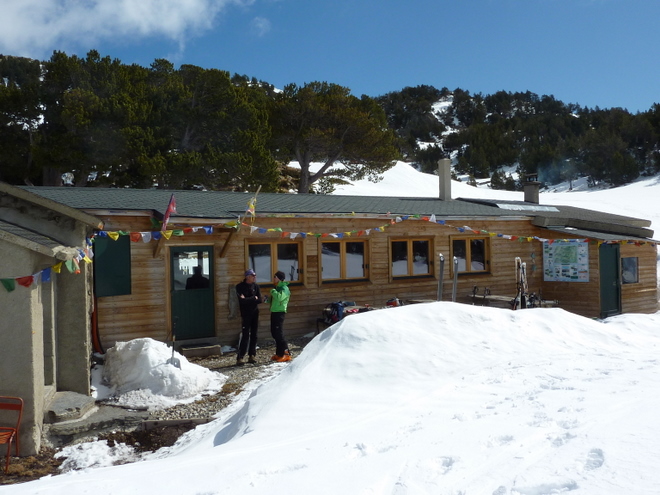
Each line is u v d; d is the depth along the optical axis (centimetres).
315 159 3606
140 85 2603
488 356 772
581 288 1577
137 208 1059
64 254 636
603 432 450
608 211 4281
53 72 2425
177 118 2658
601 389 602
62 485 451
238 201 1325
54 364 768
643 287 1683
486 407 578
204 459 491
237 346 1173
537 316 922
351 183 4609
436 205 1692
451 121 17925
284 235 1179
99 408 767
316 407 616
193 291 1141
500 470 397
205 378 877
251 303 1010
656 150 9244
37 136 2362
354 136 3319
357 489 389
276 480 418
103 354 994
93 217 793
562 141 11850
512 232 1625
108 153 2378
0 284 632
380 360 732
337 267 1352
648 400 543
